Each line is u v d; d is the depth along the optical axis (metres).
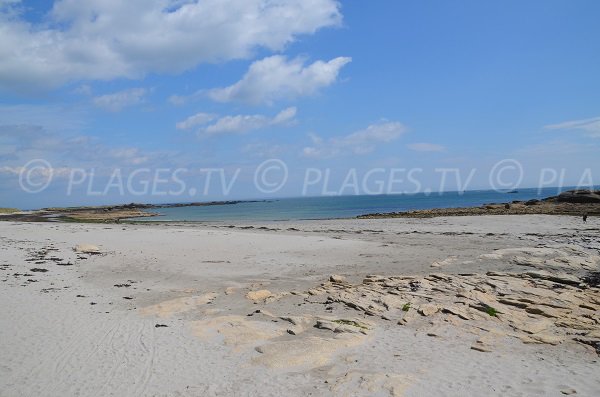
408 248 24.30
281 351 9.18
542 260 18.66
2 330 10.58
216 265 20.50
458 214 47.44
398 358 8.81
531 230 31.58
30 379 7.97
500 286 13.90
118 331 10.68
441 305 12.20
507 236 28.75
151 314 12.22
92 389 7.60
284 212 85.12
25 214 78.69
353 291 14.16
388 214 53.09
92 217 70.50
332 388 7.41
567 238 26.78
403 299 13.02
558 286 14.16
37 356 9.04
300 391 7.40
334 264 20.41
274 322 11.47
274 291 15.30
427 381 7.62
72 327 10.95
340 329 10.62
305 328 11.01
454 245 25.09
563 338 9.80
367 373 7.98
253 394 7.34
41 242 27.91
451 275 15.99
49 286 15.66
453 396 7.02
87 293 14.85
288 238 29.34
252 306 13.25
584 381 7.51
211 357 8.99
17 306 12.70
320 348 9.32
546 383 7.46
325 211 85.12
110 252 24.11
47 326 10.99
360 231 34.72
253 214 80.44
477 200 116.44
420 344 9.66
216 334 10.41
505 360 8.63
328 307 12.84
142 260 21.72
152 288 15.85
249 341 9.91
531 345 9.49
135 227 41.31
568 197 49.75
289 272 18.86
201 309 12.85
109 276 17.94
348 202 139.12
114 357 9.02
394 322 11.30
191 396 7.32
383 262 20.47
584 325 10.44
